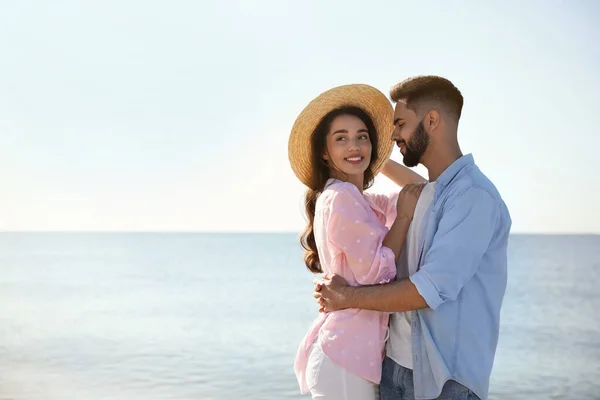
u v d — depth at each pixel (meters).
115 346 14.55
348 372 2.86
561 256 56.97
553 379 11.58
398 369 2.86
